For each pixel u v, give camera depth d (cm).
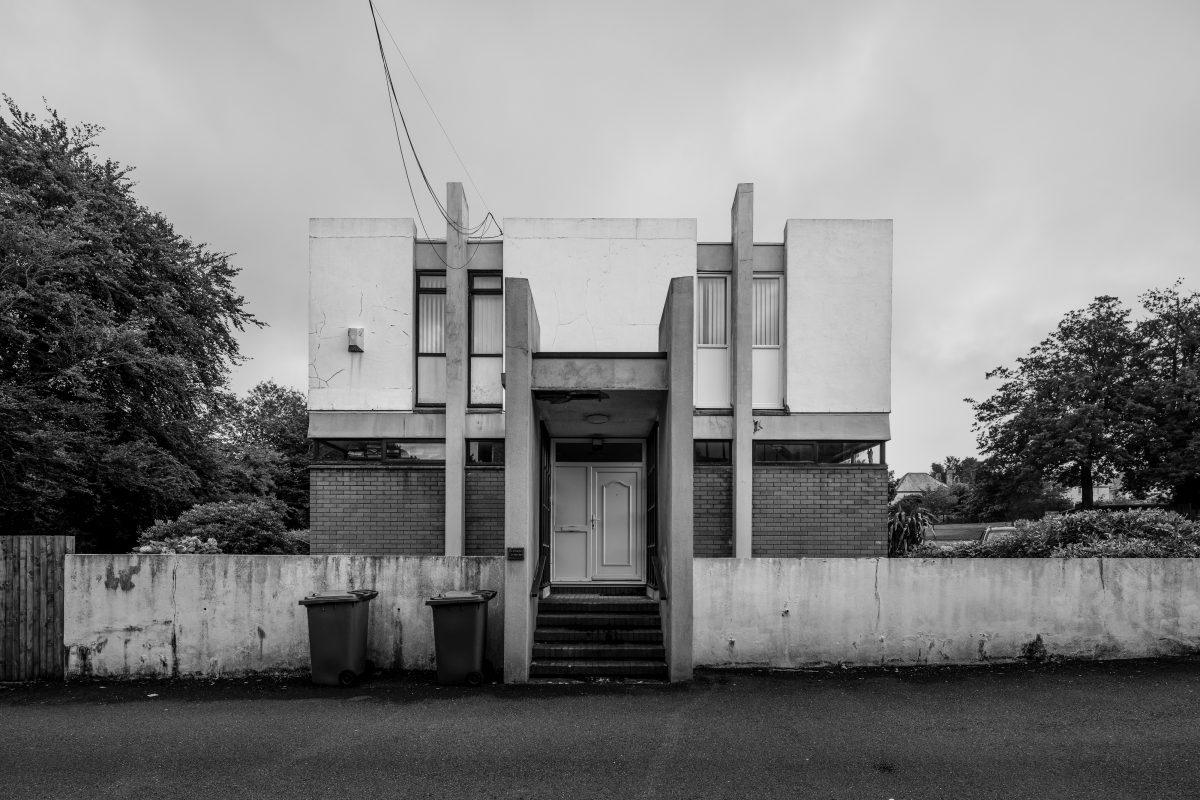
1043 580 816
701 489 1159
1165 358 2812
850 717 646
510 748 579
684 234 1176
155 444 1550
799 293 1173
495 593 793
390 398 1166
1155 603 816
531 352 780
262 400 4128
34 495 1258
